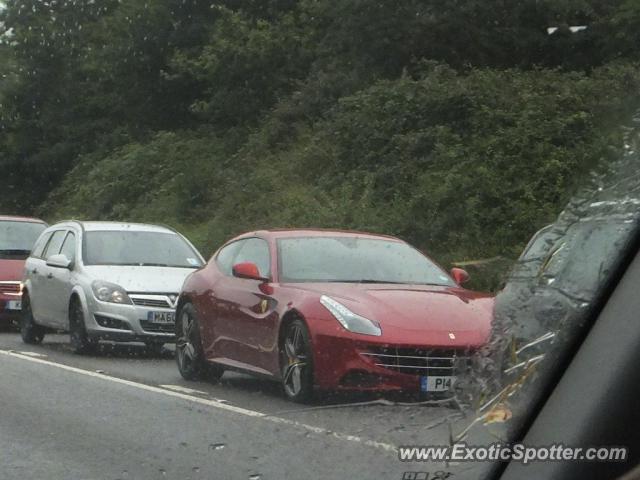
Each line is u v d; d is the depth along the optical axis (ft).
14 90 154.61
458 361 17.53
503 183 73.87
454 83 88.99
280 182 96.43
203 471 22.41
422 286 33.68
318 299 31.42
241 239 38.68
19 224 66.64
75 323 48.91
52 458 25.30
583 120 75.56
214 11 134.92
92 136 149.38
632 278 14.64
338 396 30.53
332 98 106.22
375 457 18.76
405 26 99.04
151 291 47.60
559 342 14.57
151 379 39.32
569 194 18.07
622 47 94.02
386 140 89.10
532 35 99.45
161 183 120.88
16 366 43.75
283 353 32.53
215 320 37.06
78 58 153.17
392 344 29.53
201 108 124.67
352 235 37.17
